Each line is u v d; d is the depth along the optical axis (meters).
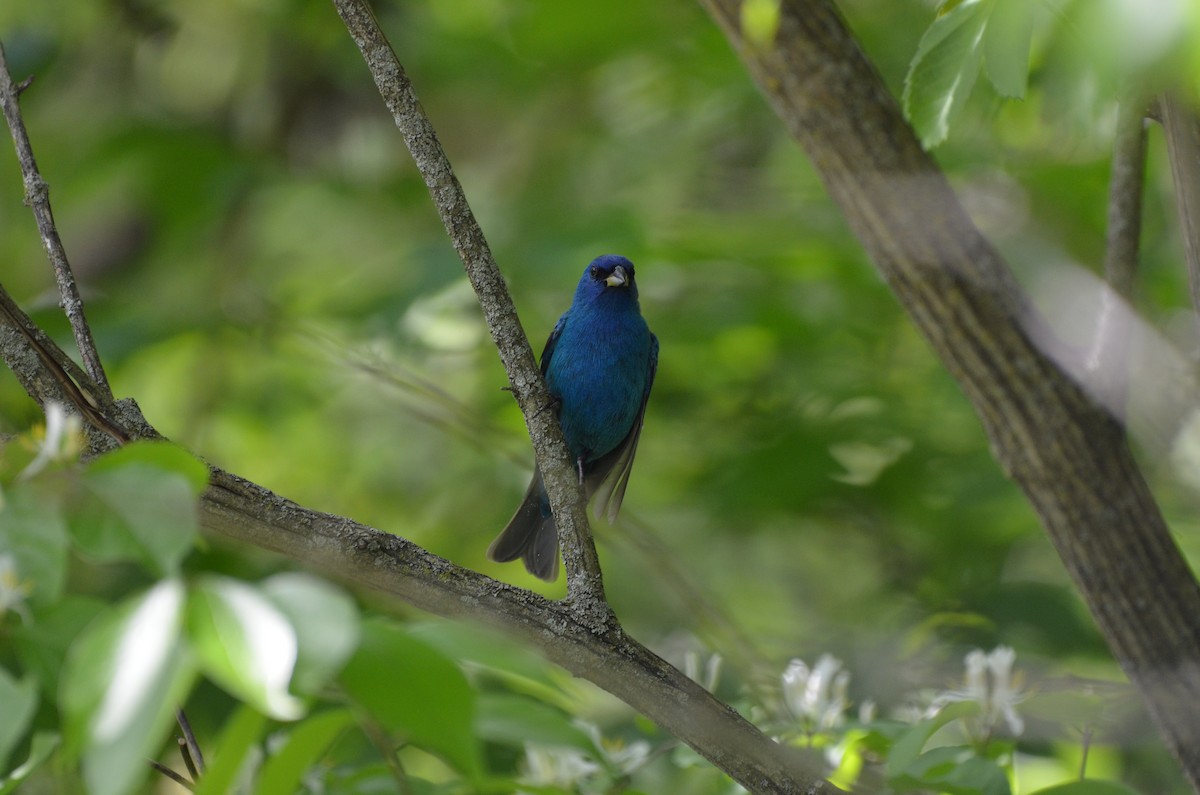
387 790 4.68
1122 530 5.55
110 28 15.58
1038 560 11.34
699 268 12.25
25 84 5.78
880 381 12.27
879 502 11.81
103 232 15.75
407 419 15.03
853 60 5.73
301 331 11.83
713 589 13.03
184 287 14.61
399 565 5.07
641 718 6.24
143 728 2.46
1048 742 7.34
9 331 5.04
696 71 13.48
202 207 14.55
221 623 2.61
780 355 12.62
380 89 5.95
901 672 8.98
